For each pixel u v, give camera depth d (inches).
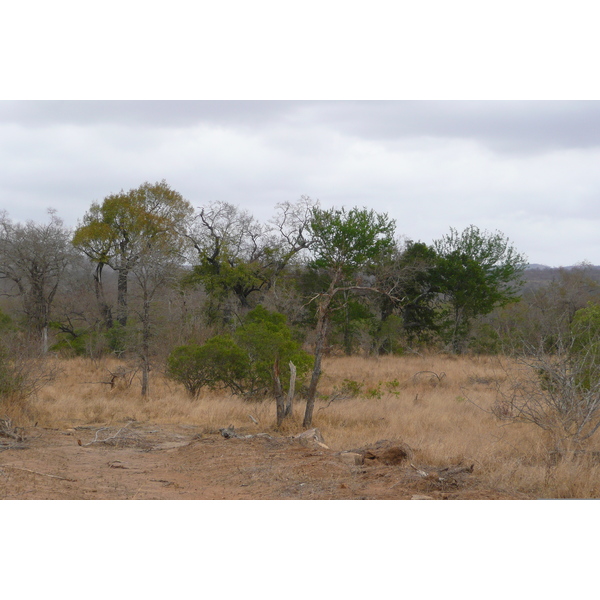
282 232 1694.1
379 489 304.5
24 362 618.5
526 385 498.9
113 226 1780.3
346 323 1571.1
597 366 440.1
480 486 311.4
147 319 828.0
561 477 321.4
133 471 382.6
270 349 786.8
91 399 756.0
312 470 349.4
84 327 1683.1
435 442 438.3
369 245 1592.0
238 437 501.7
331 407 685.3
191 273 1660.9
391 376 1083.9
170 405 714.2
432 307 1769.2
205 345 808.9
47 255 1462.8
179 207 1903.3
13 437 482.0
